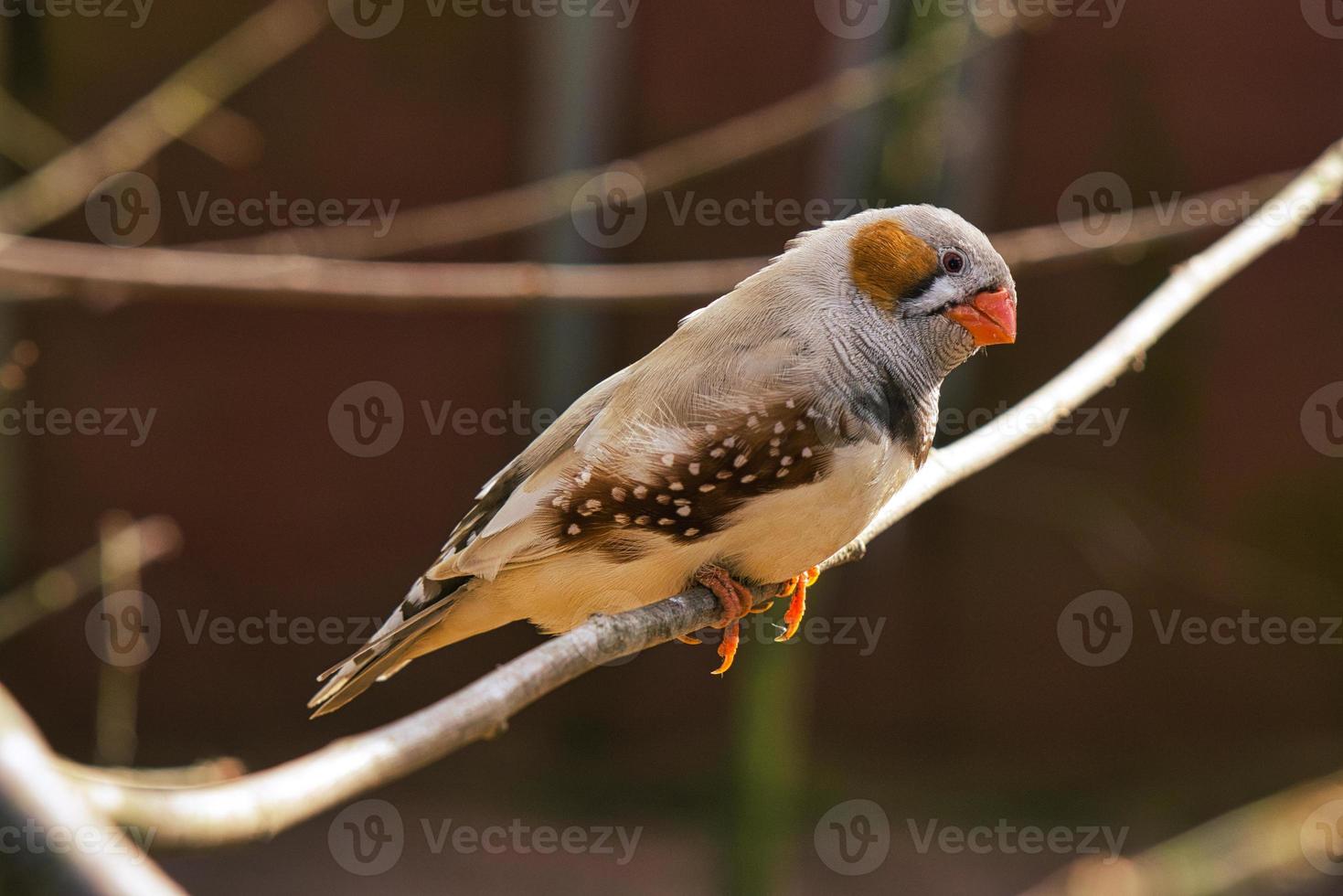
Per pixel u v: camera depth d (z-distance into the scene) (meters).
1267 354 15.27
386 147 14.48
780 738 11.12
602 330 14.75
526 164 14.52
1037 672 15.88
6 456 13.91
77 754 14.51
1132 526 14.87
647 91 14.26
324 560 15.19
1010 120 14.33
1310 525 15.45
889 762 15.69
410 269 8.77
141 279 7.80
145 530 10.16
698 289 8.16
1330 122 14.69
